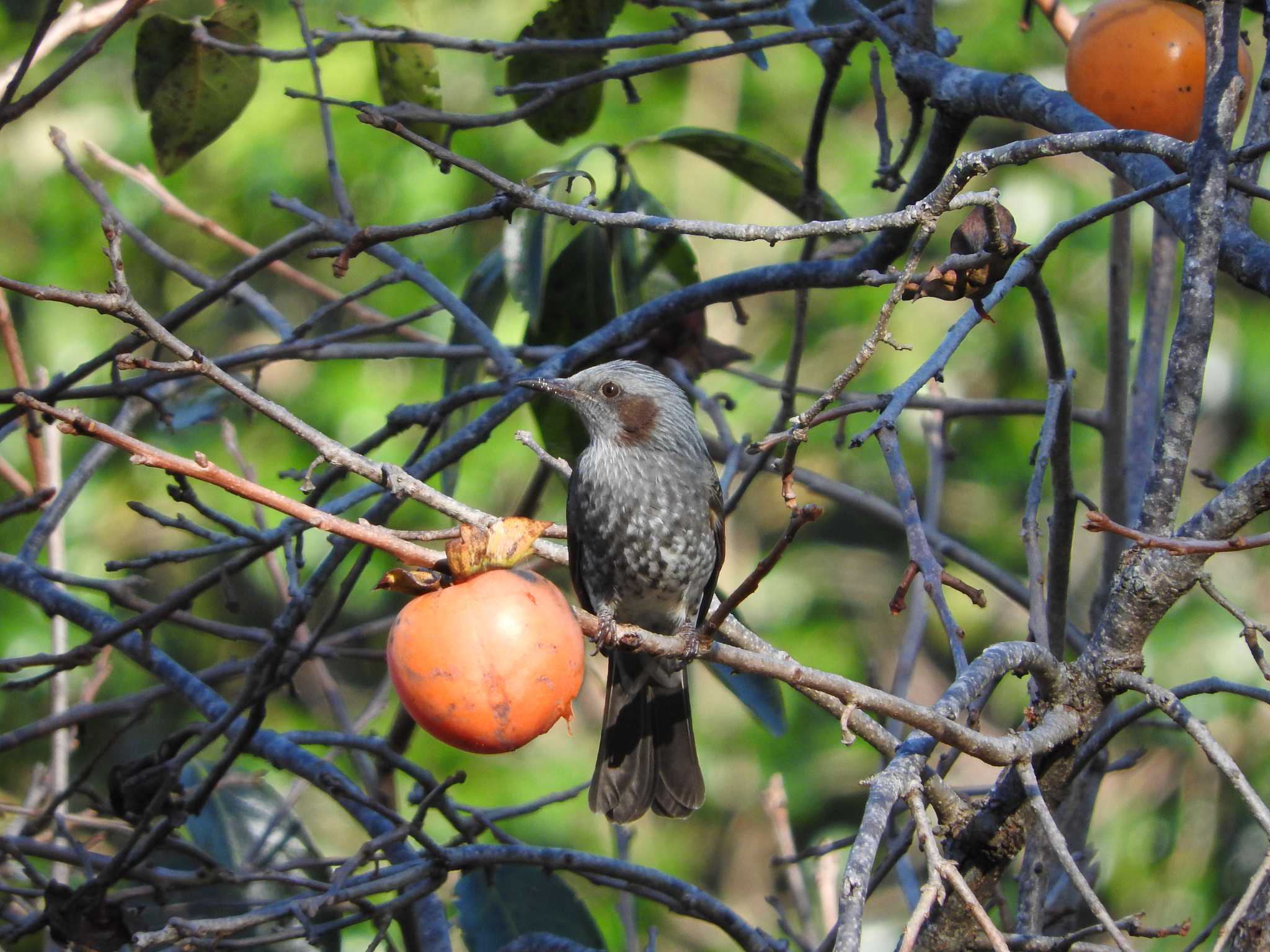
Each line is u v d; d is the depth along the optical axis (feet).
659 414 26.63
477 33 64.23
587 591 27.71
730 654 15.98
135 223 63.57
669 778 25.66
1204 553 14.61
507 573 14.62
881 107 25.41
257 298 32.78
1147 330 28.76
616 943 57.98
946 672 68.74
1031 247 19.86
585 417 26.61
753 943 24.20
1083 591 52.75
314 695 61.41
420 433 63.41
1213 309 17.33
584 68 31.89
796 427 15.58
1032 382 64.23
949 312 63.77
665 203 62.54
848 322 63.82
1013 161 16.39
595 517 26.61
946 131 23.58
